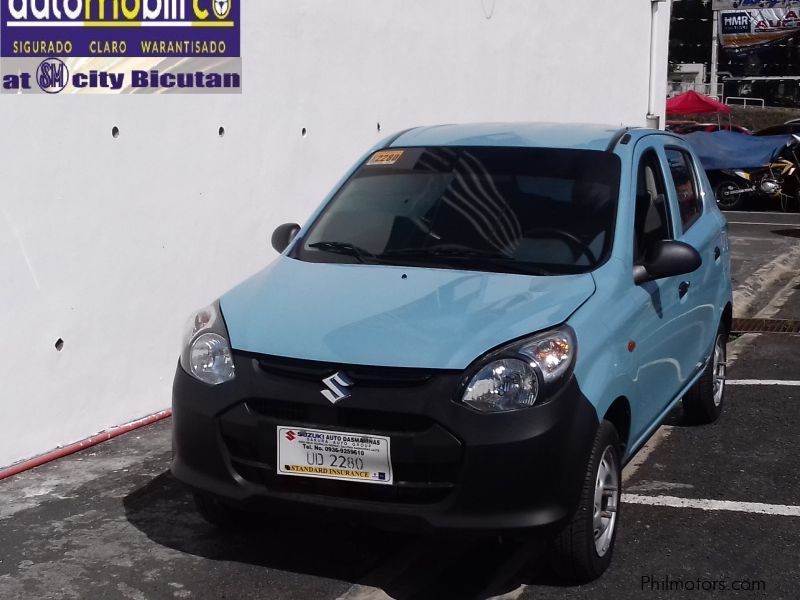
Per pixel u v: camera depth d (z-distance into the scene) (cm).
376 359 364
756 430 611
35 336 531
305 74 708
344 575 413
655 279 454
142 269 593
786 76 5166
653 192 512
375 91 789
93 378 568
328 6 725
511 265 433
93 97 552
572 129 525
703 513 479
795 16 5075
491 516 357
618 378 402
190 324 420
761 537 452
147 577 409
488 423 355
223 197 645
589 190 466
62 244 542
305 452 369
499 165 488
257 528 456
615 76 1277
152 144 591
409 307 395
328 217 488
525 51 1045
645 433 466
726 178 2050
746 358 807
